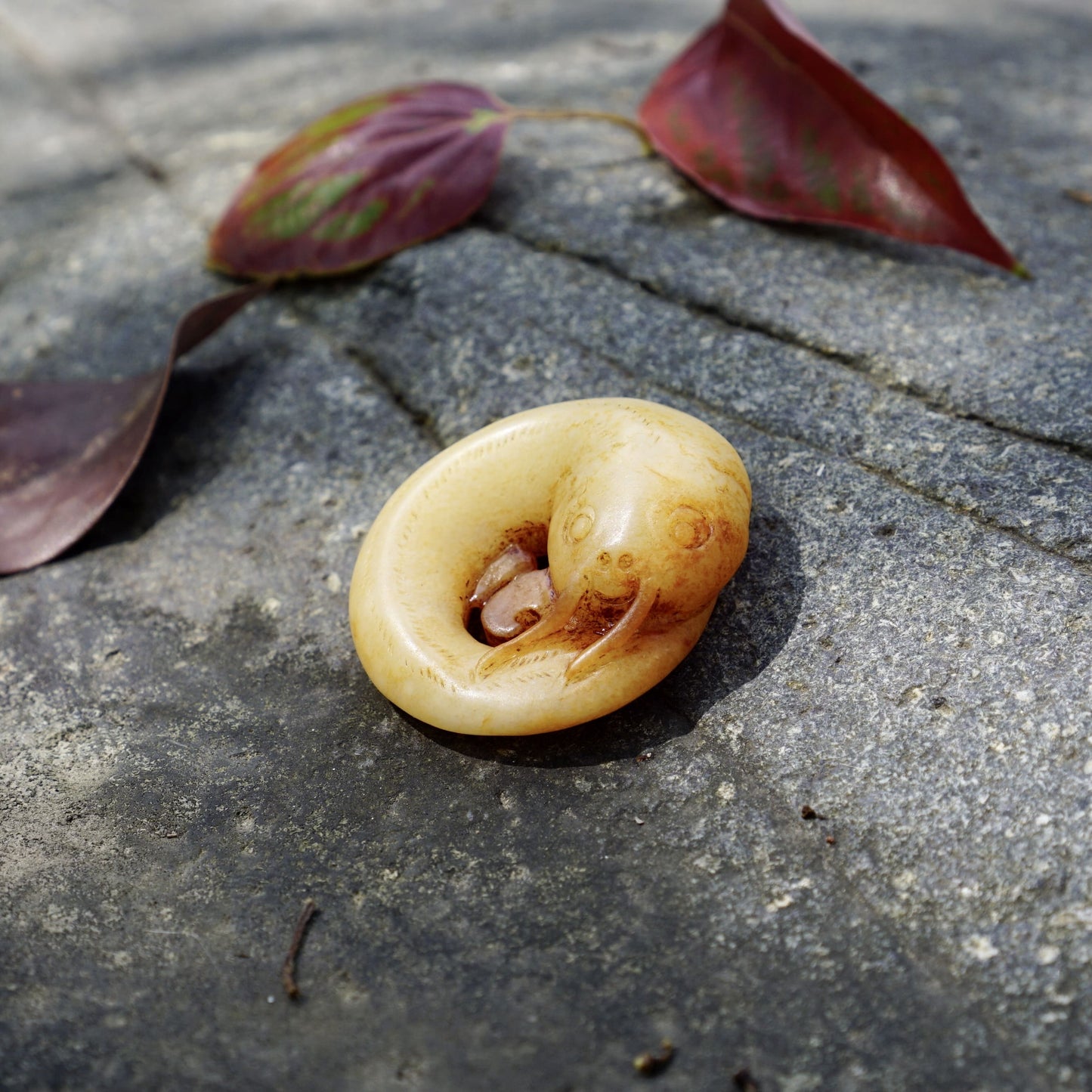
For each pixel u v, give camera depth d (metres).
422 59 0.46
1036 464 0.30
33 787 0.29
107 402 0.34
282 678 0.31
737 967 0.27
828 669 0.29
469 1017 0.26
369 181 0.35
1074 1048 0.26
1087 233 0.35
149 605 0.32
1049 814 0.27
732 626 0.30
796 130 0.34
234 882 0.28
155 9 0.57
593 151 0.38
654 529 0.28
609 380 0.32
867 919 0.27
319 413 0.34
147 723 0.30
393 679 0.29
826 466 0.31
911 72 0.42
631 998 0.27
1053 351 0.32
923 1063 0.26
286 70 0.48
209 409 0.35
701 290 0.34
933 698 0.28
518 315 0.34
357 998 0.27
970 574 0.29
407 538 0.29
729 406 0.32
